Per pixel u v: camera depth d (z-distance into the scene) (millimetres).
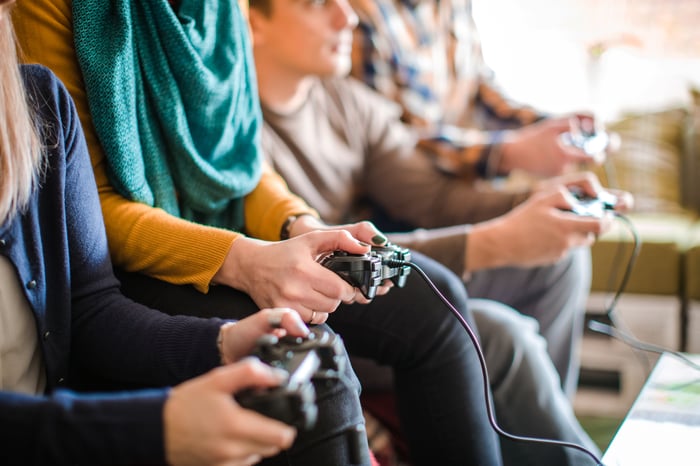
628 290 2027
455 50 1879
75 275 787
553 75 2598
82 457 533
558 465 1067
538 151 1585
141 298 871
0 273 726
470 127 1967
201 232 852
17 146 702
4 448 545
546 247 1211
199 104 930
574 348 1542
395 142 1597
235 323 710
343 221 1494
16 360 749
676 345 2010
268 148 1323
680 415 910
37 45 862
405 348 974
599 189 1345
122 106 854
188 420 513
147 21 888
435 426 980
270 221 1016
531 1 2426
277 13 1273
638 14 2412
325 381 685
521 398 1120
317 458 694
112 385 815
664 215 2264
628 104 2584
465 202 1587
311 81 1415
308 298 782
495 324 1157
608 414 1871
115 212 882
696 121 2355
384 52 1705
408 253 859
